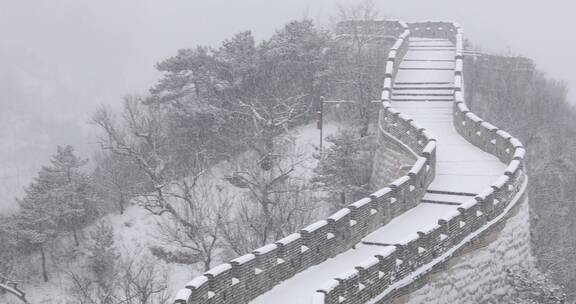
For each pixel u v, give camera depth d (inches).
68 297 2417.6
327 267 1291.8
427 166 1684.3
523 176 1739.7
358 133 2623.0
